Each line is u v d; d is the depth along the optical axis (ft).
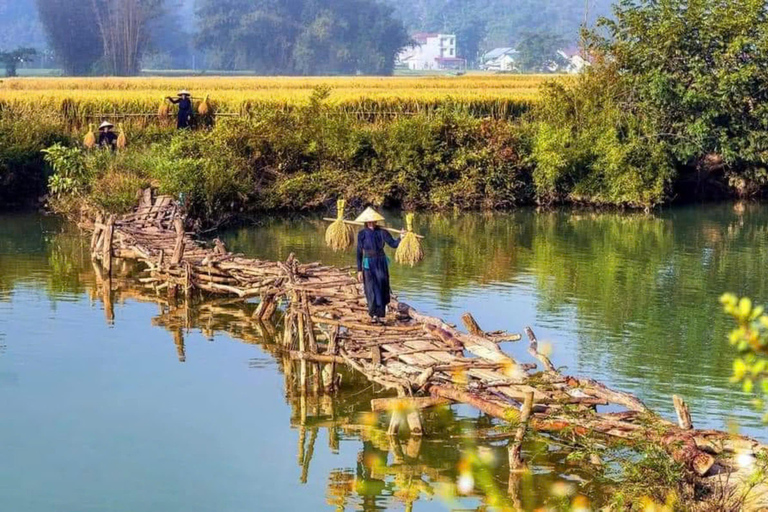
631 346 62.64
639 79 126.93
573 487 42.24
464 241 102.01
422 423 50.14
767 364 25.13
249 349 63.57
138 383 57.36
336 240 68.18
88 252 91.86
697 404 52.08
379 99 146.10
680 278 83.51
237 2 414.82
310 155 122.93
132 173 106.83
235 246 95.61
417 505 42.32
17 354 61.93
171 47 474.08
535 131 130.11
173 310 72.38
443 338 54.19
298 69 407.64
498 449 47.01
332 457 47.62
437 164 124.06
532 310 72.02
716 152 130.62
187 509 42.01
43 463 46.75
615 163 123.03
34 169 115.85
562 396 44.83
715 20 126.41
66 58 365.61
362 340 54.90
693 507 35.88
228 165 113.80
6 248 93.25
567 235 106.63
